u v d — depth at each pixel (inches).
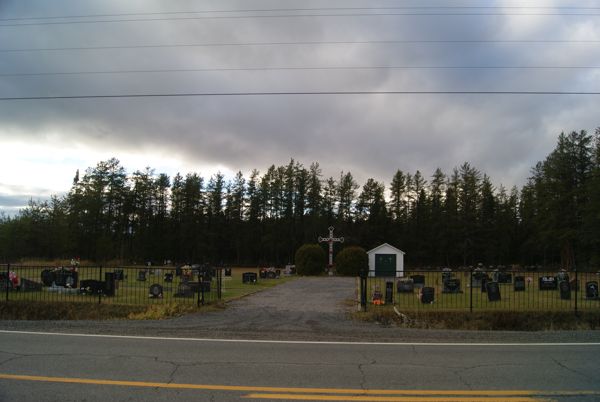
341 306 661.9
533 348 334.3
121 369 256.7
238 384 229.5
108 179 3100.4
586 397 214.1
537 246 2999.5
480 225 3149.6
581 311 573.6
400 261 1802.4
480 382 239.0
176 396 208.1
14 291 737.6
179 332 398.0
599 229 2290.8
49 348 316.8
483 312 559.8
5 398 202.5
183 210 3275.1
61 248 2989.7
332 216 3447.3
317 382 235.6
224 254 3447.3
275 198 3403.1
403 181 3592.5
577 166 2630.4
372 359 291.3
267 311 582.2
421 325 527.2
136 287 937.5
